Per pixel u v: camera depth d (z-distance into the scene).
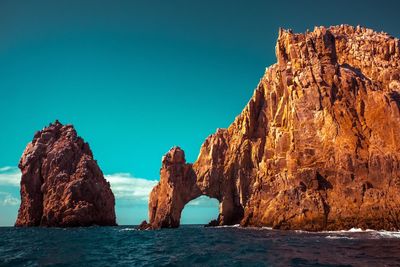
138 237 66.94
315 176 71.06
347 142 72.62
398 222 62.59
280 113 88.38
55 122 145.12
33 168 128.38
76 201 121.38
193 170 100.75
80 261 35.97
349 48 87.44
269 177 80.50
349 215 65.88
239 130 100.31
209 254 38.84
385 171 67.56
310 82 80.69
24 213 125.75
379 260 31.97
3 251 45.56
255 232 67.12
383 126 72.50
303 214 68.94
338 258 33.53
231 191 97.50
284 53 91.56
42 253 43.00
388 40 86.69
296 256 35.41
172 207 93.38
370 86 78.19
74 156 132.00
